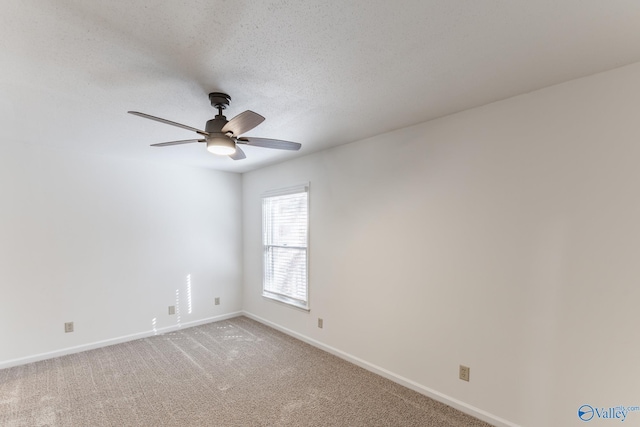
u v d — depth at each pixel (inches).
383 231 110.5
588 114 68.8
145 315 151.1
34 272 123.0
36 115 90.3
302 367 117.6
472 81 71.4
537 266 75.7
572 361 70.6
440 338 94.0
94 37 53.3
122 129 103.1
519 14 48.2
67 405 92.4
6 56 58.7
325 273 133.8
